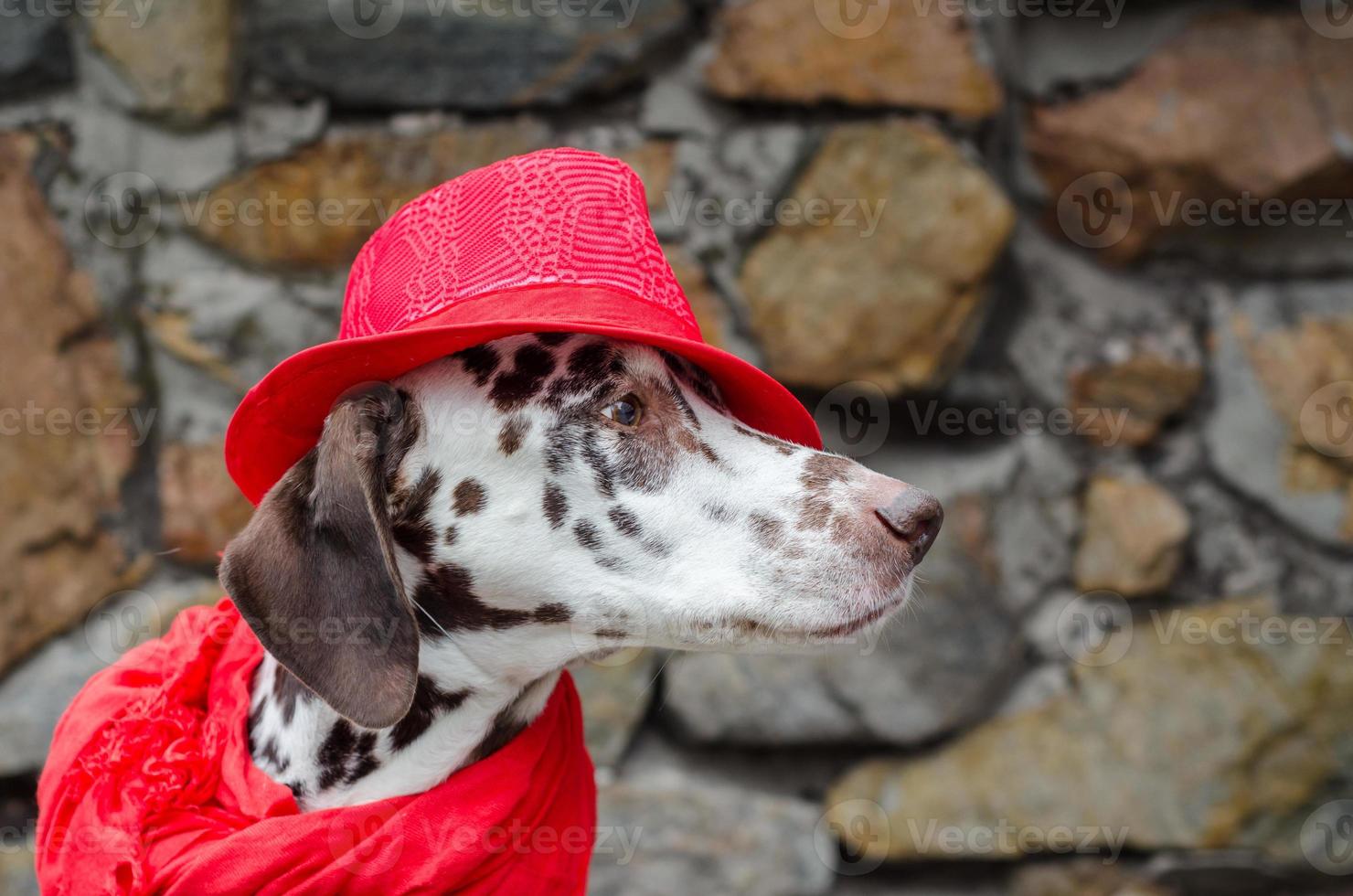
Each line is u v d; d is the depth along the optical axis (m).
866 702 4.23
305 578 2.31
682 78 4.10
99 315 3.94
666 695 4.23
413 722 2.49
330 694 2.26
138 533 3.98
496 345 2.43
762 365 4.13
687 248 4.08
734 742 4.25
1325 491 4.39
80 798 2.47
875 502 2.38
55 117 3.91
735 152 4.09
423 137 4.02
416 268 2.42
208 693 2.68
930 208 4.12
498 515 2.41
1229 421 4.39
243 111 3.97
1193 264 4.43
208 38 3.93
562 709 2.75
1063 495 4.35
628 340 2.45
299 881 2.36
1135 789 4.32
